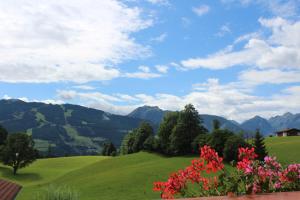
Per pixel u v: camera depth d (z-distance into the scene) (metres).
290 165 7.06
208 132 99.69
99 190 64.19
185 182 8.16
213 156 7.88
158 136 104.69
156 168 80.19
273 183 6.86
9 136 105.06
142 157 100.50
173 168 79.25
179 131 98.06
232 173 6.91
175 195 8.45
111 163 98.38
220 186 6.82
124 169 85.81
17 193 37.75
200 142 89.06
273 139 121.94
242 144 78.06
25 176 100.69
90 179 77.69
